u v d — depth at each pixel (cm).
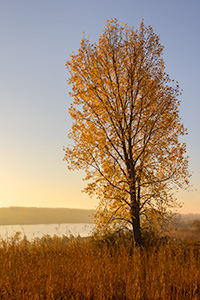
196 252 1067
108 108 1439
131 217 1385
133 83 1471
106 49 1476
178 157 1423
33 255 961
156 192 1375
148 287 685
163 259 884
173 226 1377
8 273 772
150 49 1486
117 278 764
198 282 747
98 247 1238
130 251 1158
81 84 1480
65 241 1137
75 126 1455
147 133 1429
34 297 624
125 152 1441
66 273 792
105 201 1374
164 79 1457
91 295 676
